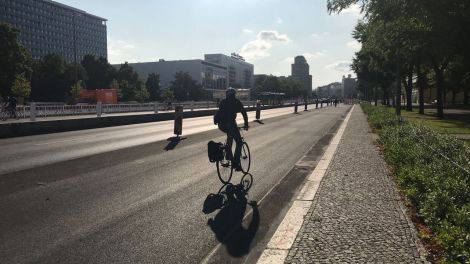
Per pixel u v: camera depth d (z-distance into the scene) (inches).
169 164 455.2
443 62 1328.7
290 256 189.0
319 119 1446.9
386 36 733.9
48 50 7258.9
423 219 239.9
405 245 199.3
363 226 228.1
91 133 852.0
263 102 3710.6
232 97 383.9
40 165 439.8
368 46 854.5
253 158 518.9
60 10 7485.2
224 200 306.2
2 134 784.9
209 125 1112.2
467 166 310.7
